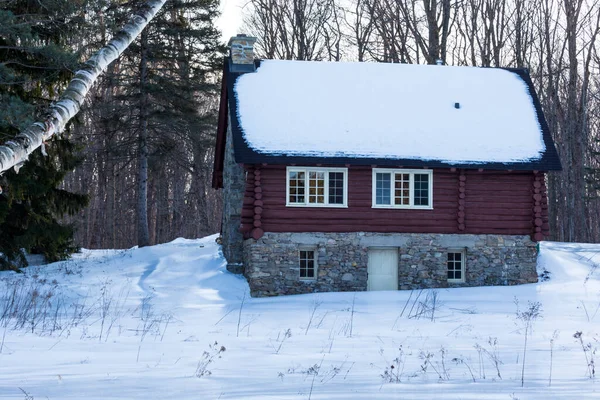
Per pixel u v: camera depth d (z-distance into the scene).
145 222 34.41
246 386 8.50
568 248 31.22
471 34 43.72
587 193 48.47
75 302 20.67
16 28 18.67
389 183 25.84
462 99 28.41
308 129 25.86
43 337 13.27
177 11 35.97
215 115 38.62
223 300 22.75
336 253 25.30
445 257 25.88
